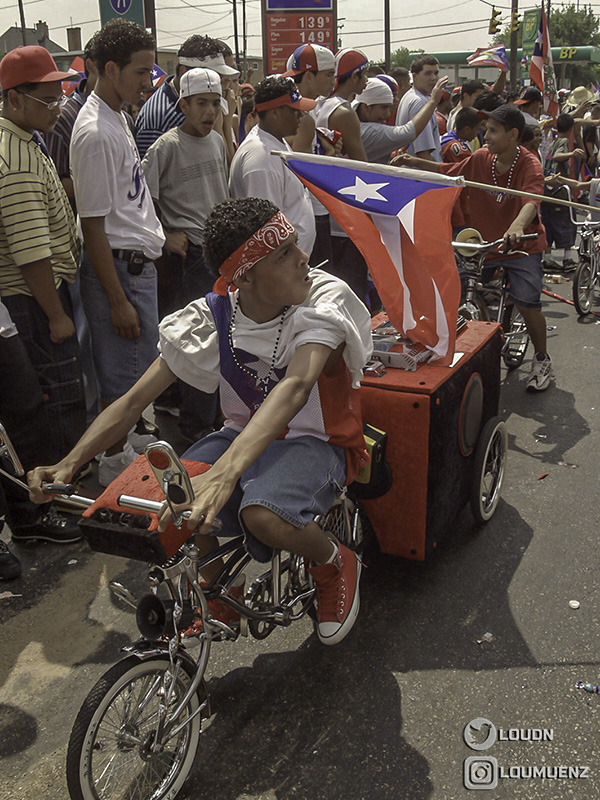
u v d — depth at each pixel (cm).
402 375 276
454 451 290
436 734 229
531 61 1112
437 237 282
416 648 265
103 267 343
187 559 194
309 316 206
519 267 463
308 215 402
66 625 291
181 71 456
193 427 420
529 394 493
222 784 215
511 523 342
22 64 294
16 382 313
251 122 573
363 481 254
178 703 209
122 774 212
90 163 327
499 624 276
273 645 271
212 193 413
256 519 205
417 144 593
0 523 321
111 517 191
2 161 302
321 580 236
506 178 455
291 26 1129
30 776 223
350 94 495
